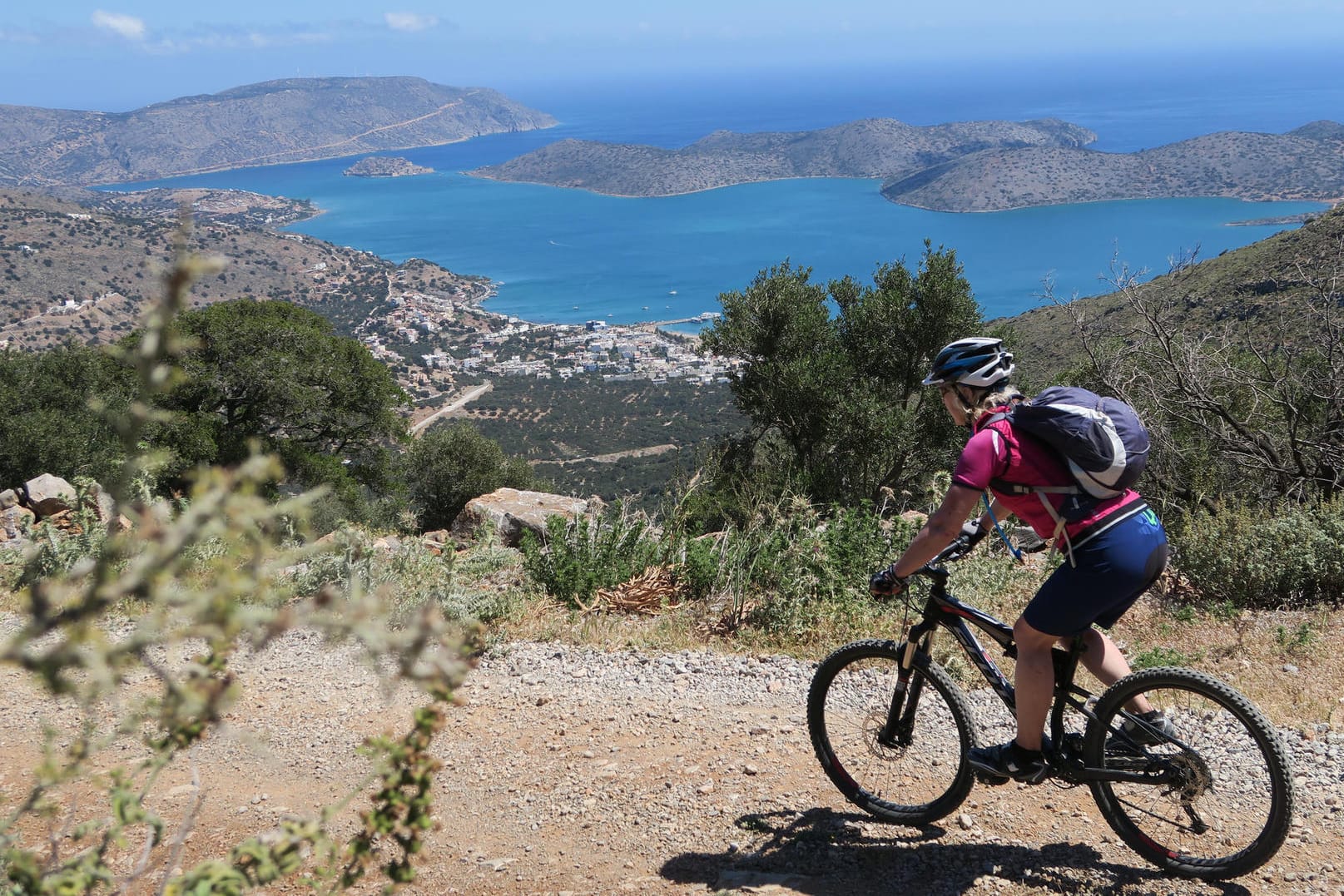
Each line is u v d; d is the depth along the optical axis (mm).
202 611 1080
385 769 1661
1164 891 3152
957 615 3598
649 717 4770
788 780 4055
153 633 1083
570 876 3441
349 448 31047
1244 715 3062
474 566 7668
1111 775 3264
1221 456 9898
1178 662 5223
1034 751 3379
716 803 3893
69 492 11242
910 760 4035
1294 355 9789
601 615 6535
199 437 24359
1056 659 3363
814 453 18094
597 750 4457
